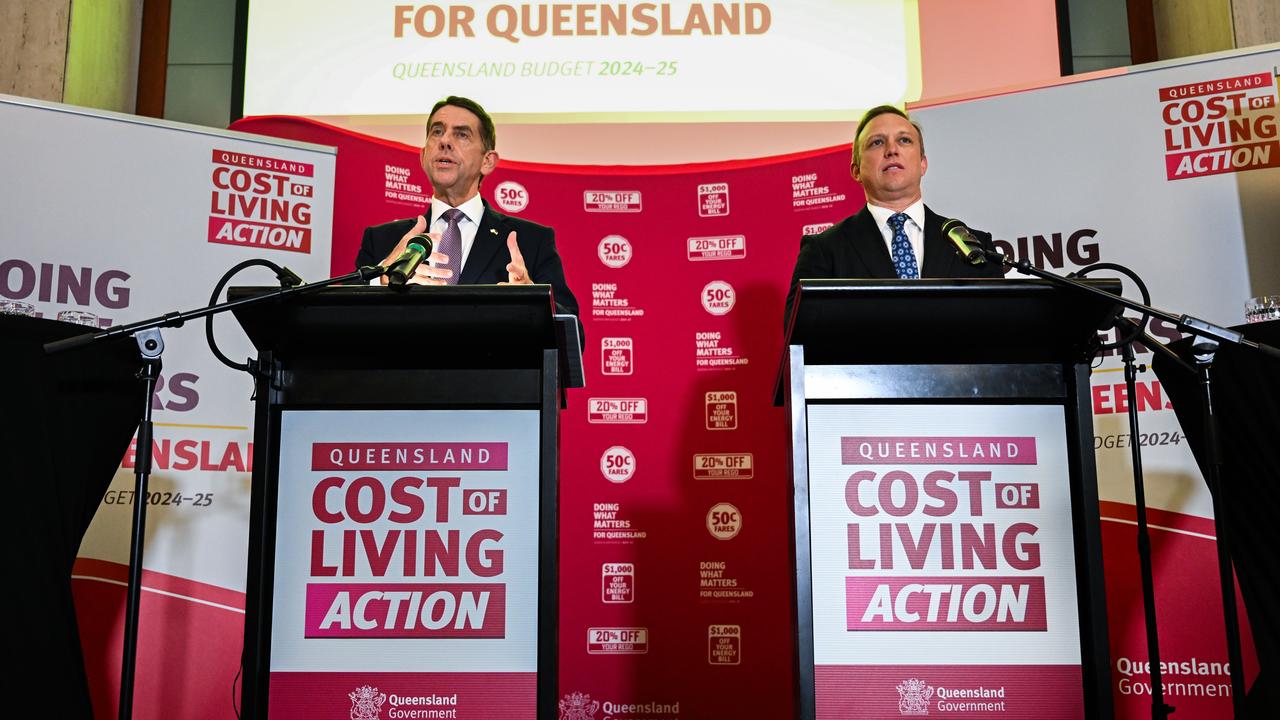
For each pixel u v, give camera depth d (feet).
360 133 13.33
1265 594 6.44
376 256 12.45
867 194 12.00
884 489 6.26
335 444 6.28
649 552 12.20
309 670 6.06
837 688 6.07
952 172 12.12
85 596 10.48
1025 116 12.03
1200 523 10.57
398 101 13.47
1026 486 6.27
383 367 6.47
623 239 13.01
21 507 5.74
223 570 10.92
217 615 10.84
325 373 6.35
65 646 5.82
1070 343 6.41
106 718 10.41
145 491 5.98
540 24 13.66
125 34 14.40
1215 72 11.43
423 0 13.70
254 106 13.43
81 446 6.27
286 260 11.80
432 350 6.42
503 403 6.32
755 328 12.68
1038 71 13.52
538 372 6.36
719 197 13.12
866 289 5.95
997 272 11.56
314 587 6.14
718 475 12.35
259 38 13.57
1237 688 6.16
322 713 6.03
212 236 11.50
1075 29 14.65
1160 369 7.37
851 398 6.35
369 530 6.20
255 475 6.14
